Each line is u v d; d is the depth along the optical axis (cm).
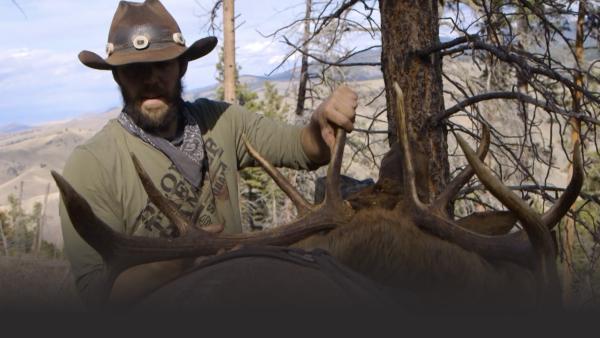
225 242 254
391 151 289
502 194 225
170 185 335
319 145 373
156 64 330
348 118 322
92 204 315
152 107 330
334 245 248
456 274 240
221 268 203
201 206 346
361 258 243
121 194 323
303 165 387
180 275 216
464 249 246
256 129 381
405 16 631
